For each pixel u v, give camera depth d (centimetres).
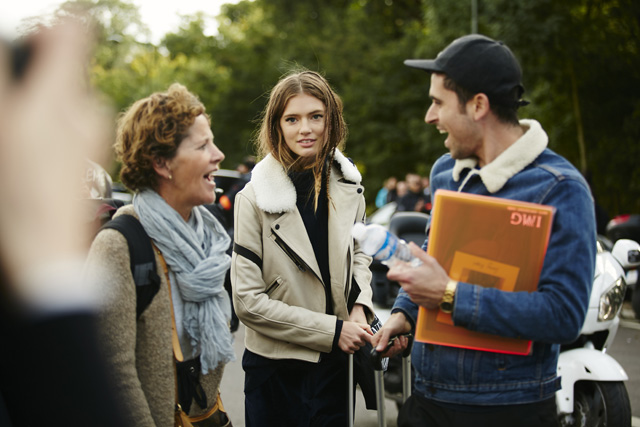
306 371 248
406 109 2592
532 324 160
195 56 3784
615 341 702
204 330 200
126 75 2938
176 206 205
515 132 180
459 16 1878
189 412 207
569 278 162
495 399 172
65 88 62
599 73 1520
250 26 3556
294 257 248
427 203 1320
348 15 3020
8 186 62
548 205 169
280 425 249
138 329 186
